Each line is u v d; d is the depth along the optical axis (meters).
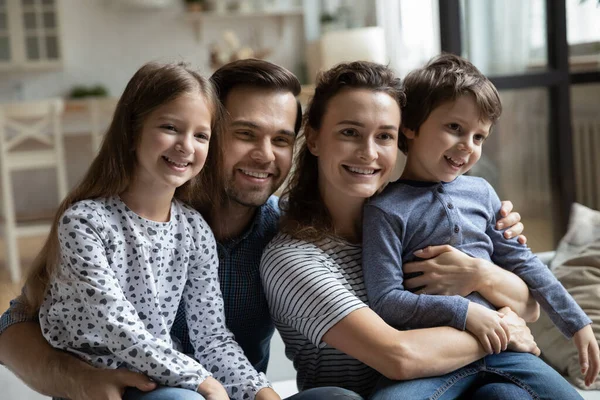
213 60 6.39
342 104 1.41
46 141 4.71
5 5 6.42
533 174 3.35
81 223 1.25
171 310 1.36
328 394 1.26
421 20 5.74
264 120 1.43
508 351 1.41
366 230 1.46
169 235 1.35
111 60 6.93
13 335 1.37
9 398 1.76
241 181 1.45
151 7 6.80
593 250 1.91
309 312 1.33
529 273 1.53
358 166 1.41
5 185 4.45
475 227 1.52
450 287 1.44
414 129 1.54
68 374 1.23
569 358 1.71
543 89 3.31
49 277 1.35
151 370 1.18
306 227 1.44
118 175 1.31
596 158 4.09
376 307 1.39
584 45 3.85
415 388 1.29
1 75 6.67
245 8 6.96
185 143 1.29
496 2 3.26
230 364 1.33
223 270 1.48
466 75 1.51
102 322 1.20
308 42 7.19
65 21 6.78
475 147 1.53
